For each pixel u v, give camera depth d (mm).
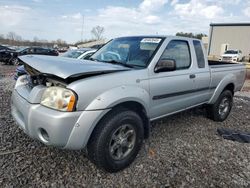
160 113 3840
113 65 3455
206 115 5551
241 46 38125
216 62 6223
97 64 3268
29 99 2869
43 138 2805
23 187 2762
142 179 3057
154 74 3570
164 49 3824
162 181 3033
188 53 4363
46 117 2664
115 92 2959
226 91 5426
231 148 4090
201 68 4598
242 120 5781
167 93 3805
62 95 2676
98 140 2916
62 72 2672
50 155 3475
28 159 3340
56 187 2811
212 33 40188
